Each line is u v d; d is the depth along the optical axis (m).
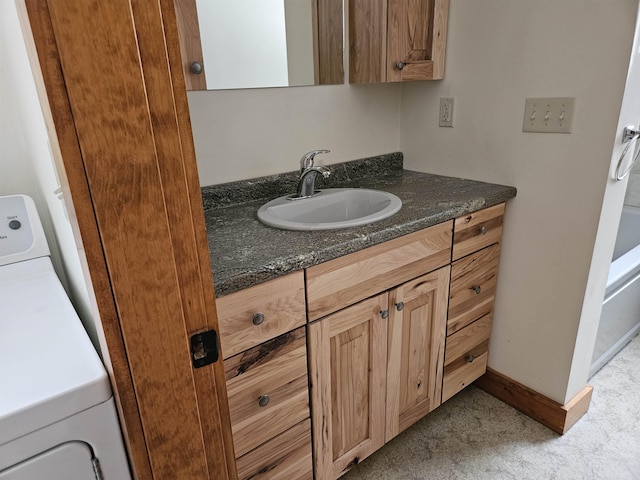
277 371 1.08
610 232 1.46
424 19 1.57
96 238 0.49
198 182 0.55
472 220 1.47
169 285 0.55
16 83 1.06
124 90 0.46
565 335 1.56
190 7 1.27
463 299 1.57
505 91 1.52
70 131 0.45
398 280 1.29
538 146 1.47
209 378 0.65
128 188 0.49
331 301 1.14
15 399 0.65
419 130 1.86
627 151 1.34
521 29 1.43
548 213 1.50
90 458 0.72
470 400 1.84
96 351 0.78
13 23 0.75
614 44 1.23
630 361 2.05
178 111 0.50
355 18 1.57
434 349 1.53
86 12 0.42
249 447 1.09
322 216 1.55
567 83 1.36
